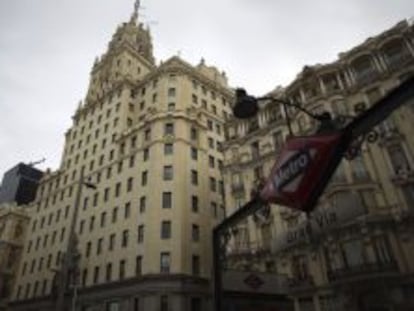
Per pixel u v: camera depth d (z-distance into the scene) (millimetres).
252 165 39969
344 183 28109
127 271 41219
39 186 69375
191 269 39875
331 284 26578
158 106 55750
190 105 56688
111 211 48750
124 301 39656
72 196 58562
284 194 5406
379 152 29344
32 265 58594
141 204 45156
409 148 28078
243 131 43906
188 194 44938
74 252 47781
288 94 39094
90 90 77688
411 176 26891
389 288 24406
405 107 29203
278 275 26484
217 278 7805
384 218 25875
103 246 46719
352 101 33594
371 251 25531
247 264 34031
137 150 50281
